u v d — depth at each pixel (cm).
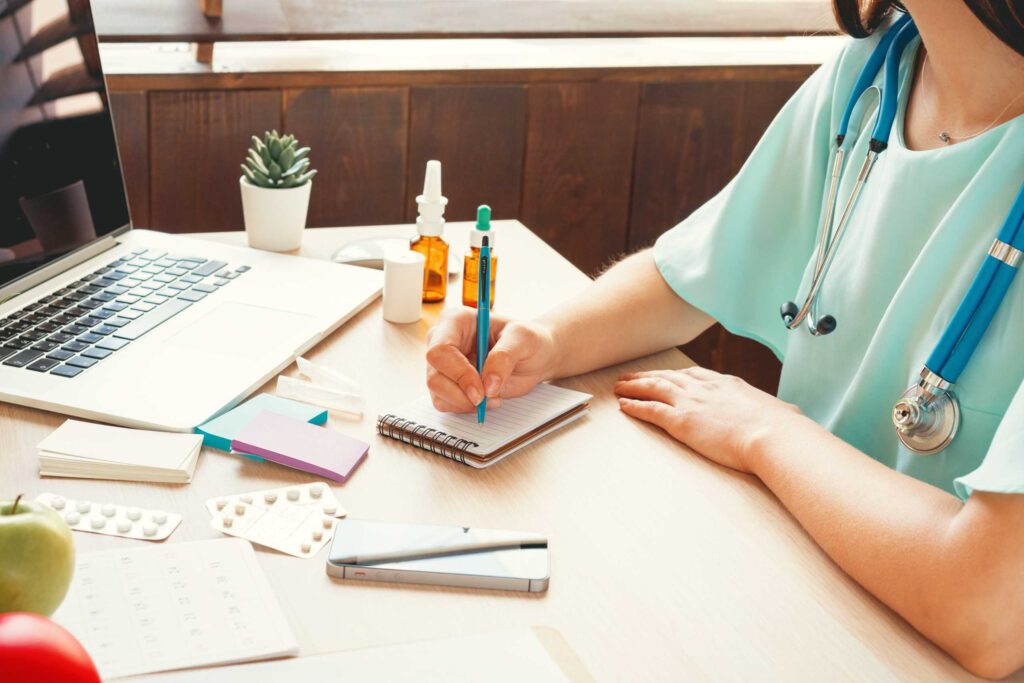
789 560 73
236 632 61
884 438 94
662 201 198
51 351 90
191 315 100
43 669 44
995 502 67
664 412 90
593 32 184
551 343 96
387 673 58
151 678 57
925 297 89
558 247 194
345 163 172
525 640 62
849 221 101
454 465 82
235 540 69
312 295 108
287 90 164
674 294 110
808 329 103
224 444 81
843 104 106
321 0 170
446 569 68
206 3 159
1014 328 79
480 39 179
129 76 153
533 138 184
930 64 99
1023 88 87
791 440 82
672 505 79
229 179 166
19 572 53
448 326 91
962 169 89
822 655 64
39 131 102
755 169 112
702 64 190
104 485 75
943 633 66
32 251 101
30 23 100
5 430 81
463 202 183
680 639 64
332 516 74
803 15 202
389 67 171
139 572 65
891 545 70
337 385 92
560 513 76
